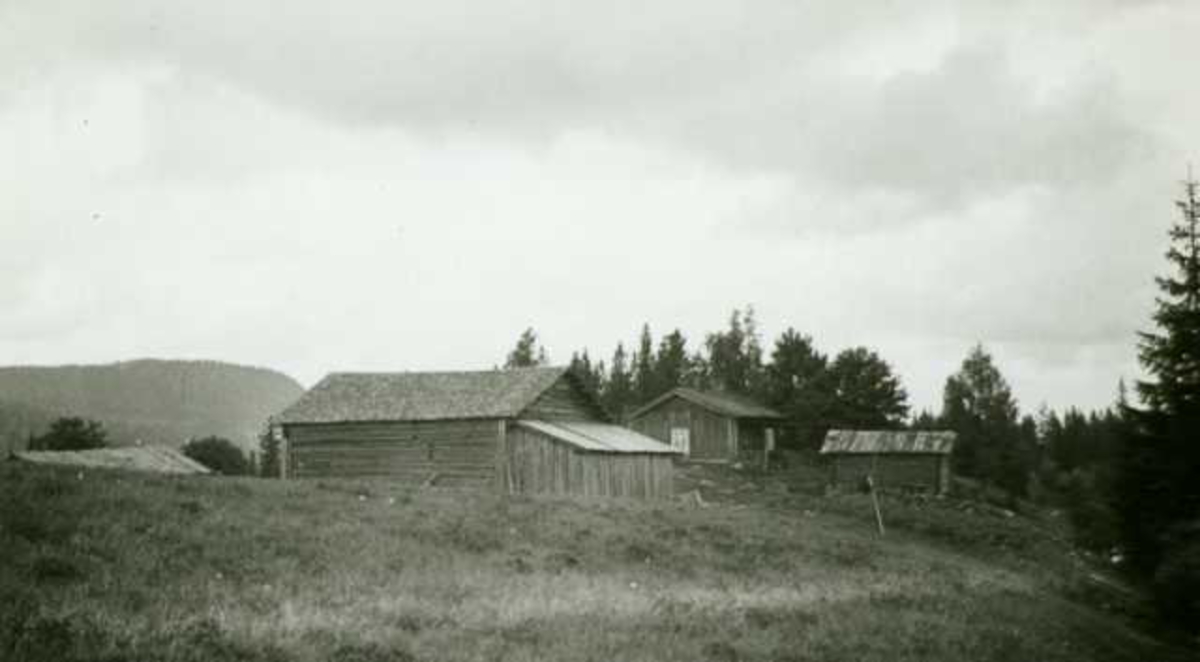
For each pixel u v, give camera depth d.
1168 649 29.64
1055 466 95.69
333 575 22.56
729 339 138.00
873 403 92.81
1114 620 34.22
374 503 33.50
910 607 27.31
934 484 67.19
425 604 20.53
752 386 118.62
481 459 52.91
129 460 65.62
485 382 57.41
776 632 21.03
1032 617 28.64
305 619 17.86
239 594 19.62
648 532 35.56
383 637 16.78
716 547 34.97
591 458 50.28
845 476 69.81
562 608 21.64
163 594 18.73
